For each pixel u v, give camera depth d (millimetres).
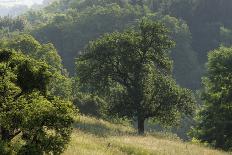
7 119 19984
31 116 19766
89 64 72250
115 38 71562
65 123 20781
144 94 72625
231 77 76812
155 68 75625
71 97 89375
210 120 78000
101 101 82438
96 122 64812
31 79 23547
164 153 42438
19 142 21672
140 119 72625
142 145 44781
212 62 79312
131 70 72000
